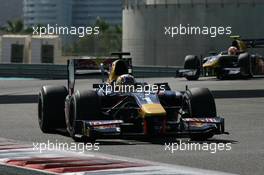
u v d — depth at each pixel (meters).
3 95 75.56
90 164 26.33
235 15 144.00
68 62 39.94
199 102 34.28
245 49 99.00
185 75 98.88
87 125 32.34
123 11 161.25
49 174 24.00
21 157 28.41
